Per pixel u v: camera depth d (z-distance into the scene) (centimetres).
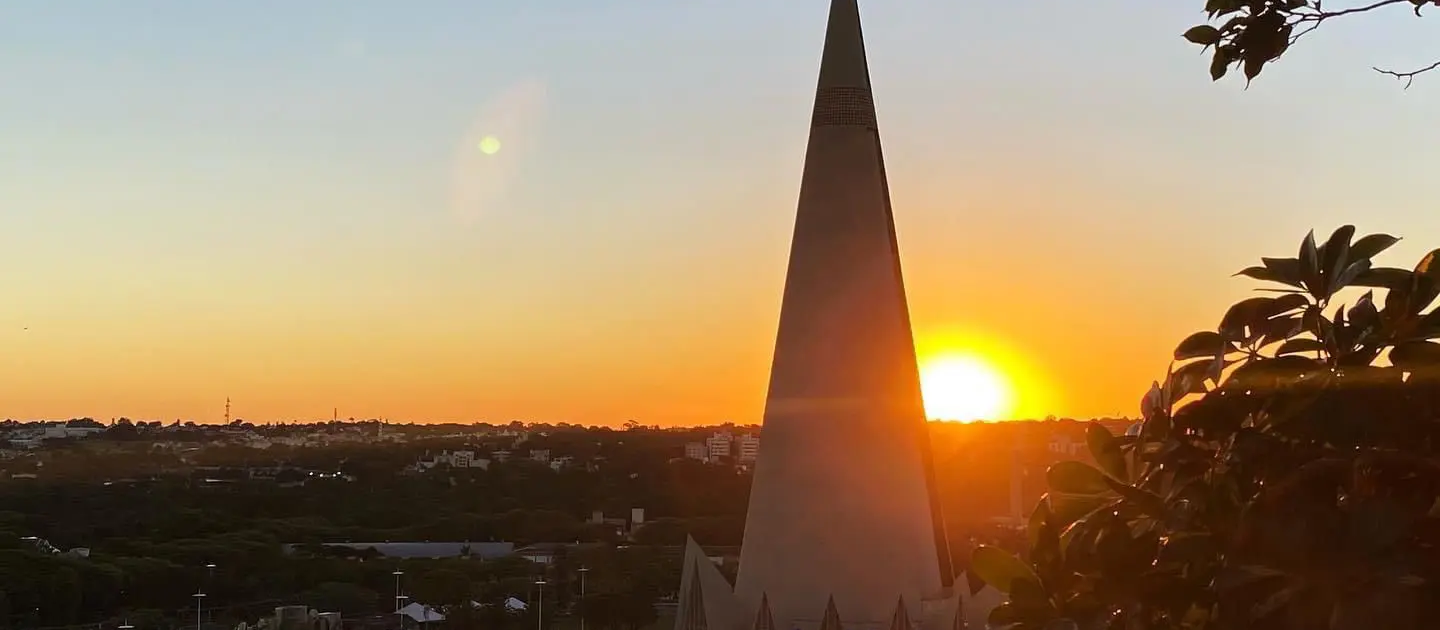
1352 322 727
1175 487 723
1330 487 634
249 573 12100
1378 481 632
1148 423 771
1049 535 743
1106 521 744
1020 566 753
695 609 2789
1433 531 600
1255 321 755
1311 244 744
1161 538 723
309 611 10156
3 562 10219
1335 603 579
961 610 2625
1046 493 812
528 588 11225
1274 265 754
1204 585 685
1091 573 726
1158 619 701
